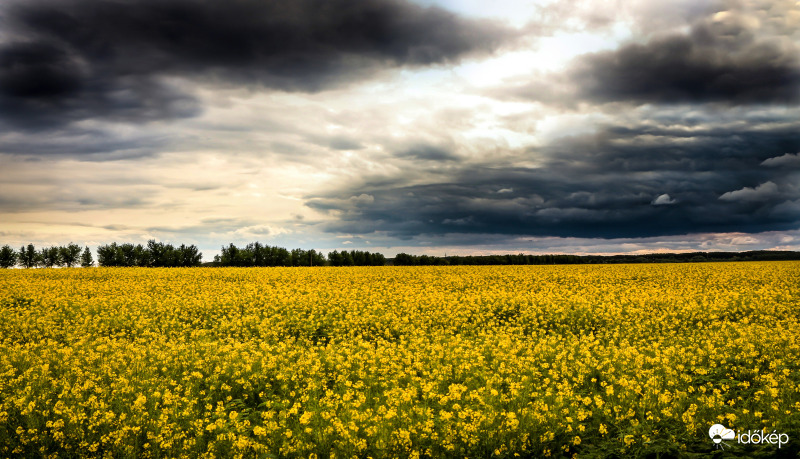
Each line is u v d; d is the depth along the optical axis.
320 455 8.00
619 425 8.38
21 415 9.02
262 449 7.90
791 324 16.11
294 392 10.59
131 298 24.64
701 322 18.06
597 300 22.92
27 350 13.24
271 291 26.80
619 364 11.78
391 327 18.48
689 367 11.55
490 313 20.69
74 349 14.22
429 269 51.09
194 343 15.22
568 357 12.68
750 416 8.15
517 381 10.99
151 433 8.35
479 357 12.44
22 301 24.81
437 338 16.02
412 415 8.91
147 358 13.38
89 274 40.69
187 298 24.77
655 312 20.09
